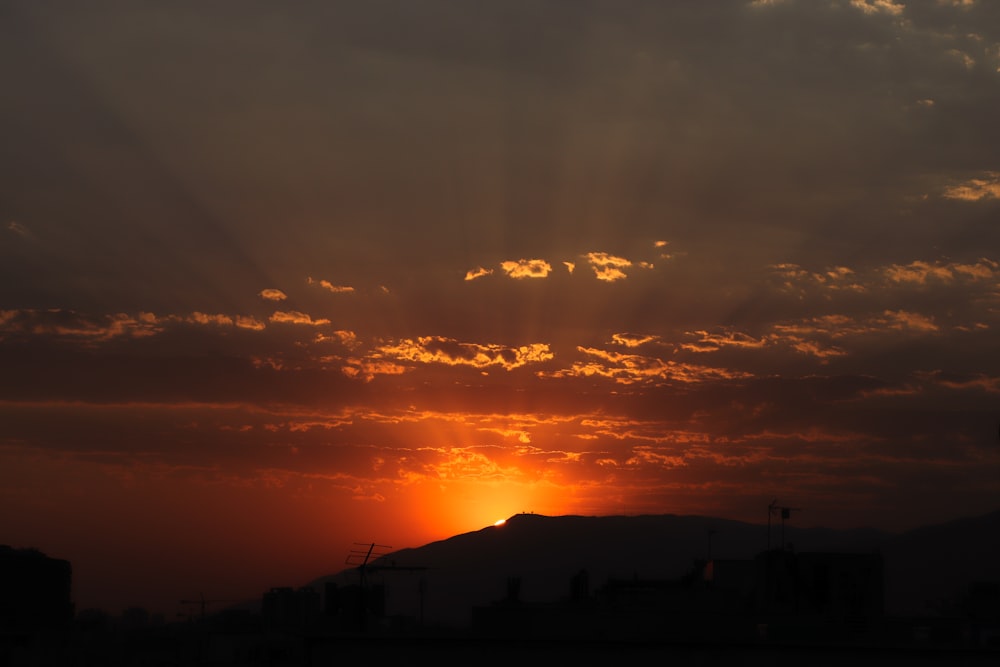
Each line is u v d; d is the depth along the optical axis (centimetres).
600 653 5719
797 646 5603
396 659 5850
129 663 9731
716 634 6228
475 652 5822
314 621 7962
